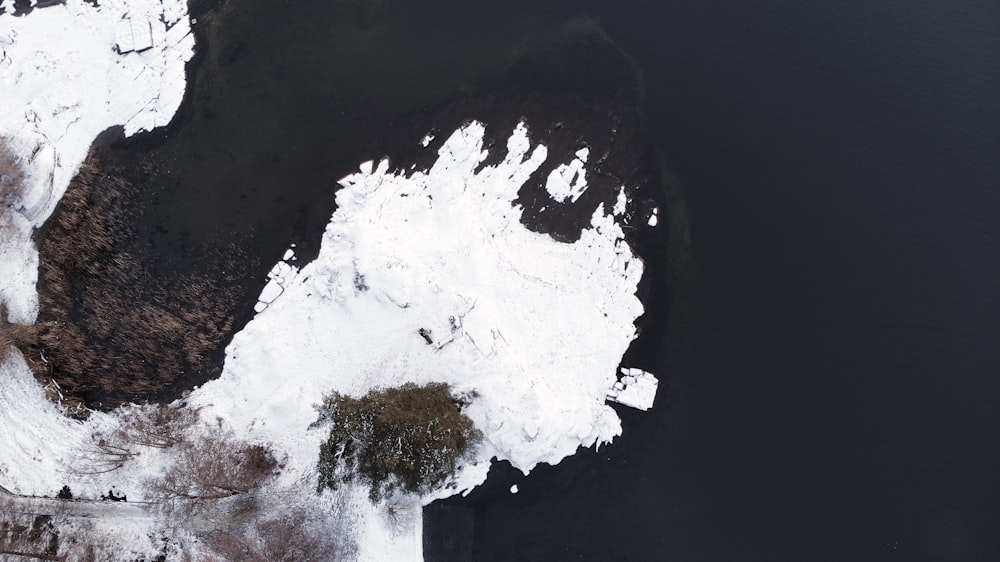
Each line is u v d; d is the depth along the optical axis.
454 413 23.38
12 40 25.67
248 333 24.55
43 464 23.41
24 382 23.78
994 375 26.41
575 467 24.94
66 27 26.28
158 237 25.39
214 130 26.33
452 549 24.00
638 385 25.66
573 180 26.84
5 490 23.06
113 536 23.14
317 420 23.77
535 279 25.23
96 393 24.30
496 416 23.12
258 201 25.94
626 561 24.70
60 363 24.05
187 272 25.22
